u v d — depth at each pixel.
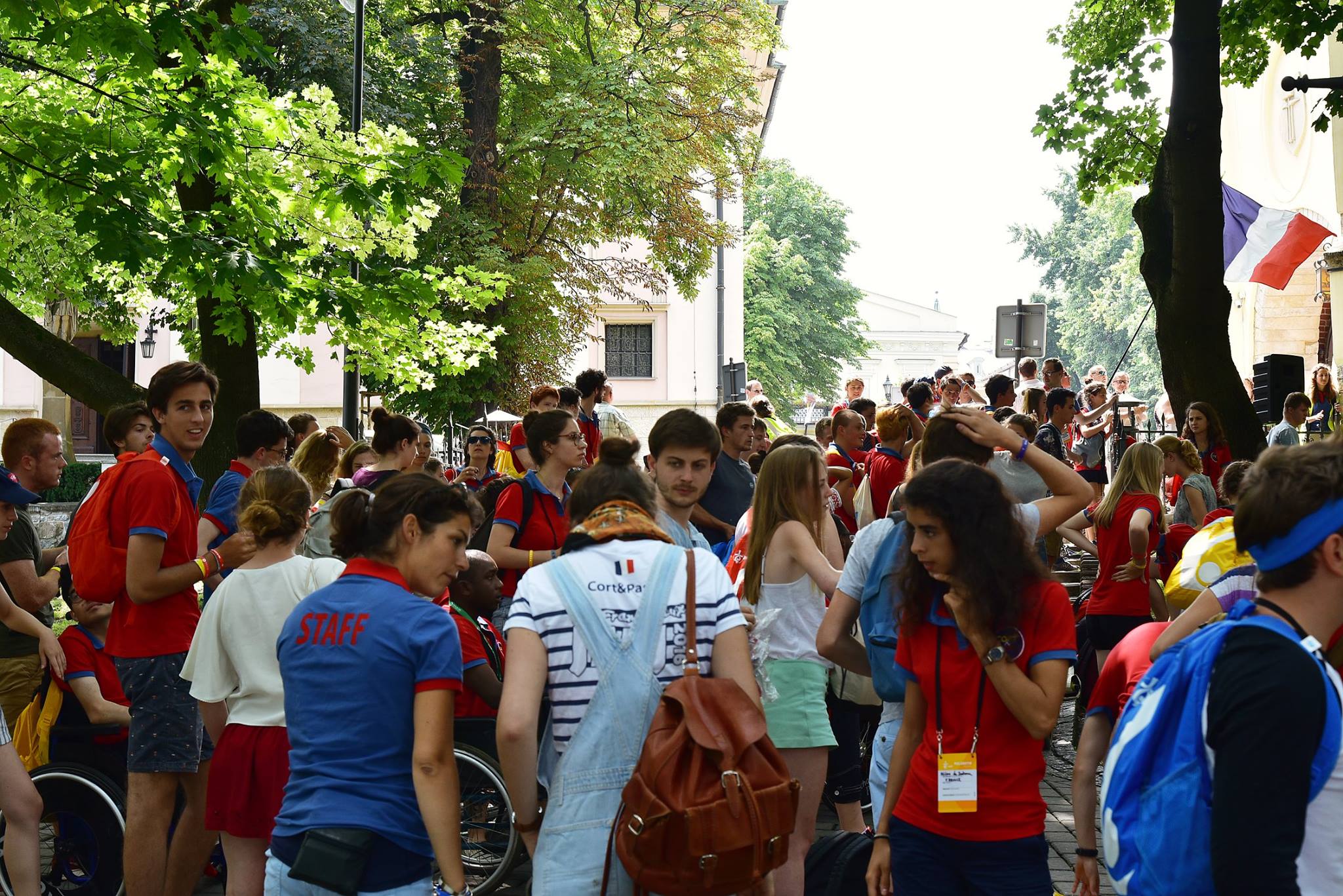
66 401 32.34
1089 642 8.46
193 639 4.49
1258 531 2.53
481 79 24.05
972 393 14.55
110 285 17.61
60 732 5.74
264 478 4.56
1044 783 7.91
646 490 3.55
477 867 5.90
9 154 9.24
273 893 3.29
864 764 7.43
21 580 5.73
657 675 3.25
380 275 11.49
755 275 57.66
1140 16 14.90
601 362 35.75
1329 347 23.94
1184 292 11.36
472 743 6.09
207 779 5.00
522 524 6.54
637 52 25.41
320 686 3.33
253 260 9.82
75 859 5.61
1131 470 8.13
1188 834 2.45
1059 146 15.56
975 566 3.31
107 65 9.93
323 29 20.75
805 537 4.73
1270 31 14.00
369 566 3.48
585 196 24.86
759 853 2.97
